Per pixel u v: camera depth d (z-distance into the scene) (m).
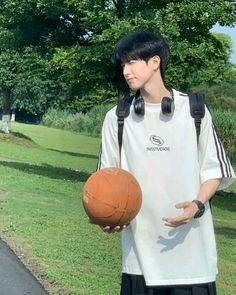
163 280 3.61
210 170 3.63
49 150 39.91
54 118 70.19
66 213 12.81
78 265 8.41
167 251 3.62
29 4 20.25
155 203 3.62
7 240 9.61
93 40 18.55
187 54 18.52
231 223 17.09
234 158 36.53
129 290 3.72
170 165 3.61
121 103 3.73
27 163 27.92
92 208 3.58
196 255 3.62
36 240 9.75
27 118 84.56
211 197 3.61
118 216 3.56
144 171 3.63
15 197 14.75
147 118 3.64
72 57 19.03
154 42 3.64
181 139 3.61
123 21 17.89
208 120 3.65
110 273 8.14
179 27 19.14
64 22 21.14
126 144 3.69
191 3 18.69
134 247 3.68
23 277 7.73
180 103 3.64
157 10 18.50
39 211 12.63
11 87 42.25
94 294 7.13
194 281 3.62
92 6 18.44
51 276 7.75
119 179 3.58
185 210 3.49
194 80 20.67
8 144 38.59
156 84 3.65
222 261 10.25
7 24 21.41
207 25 19.20
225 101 50.81
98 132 60.34
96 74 19.53
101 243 9.97
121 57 3.67
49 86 25.89
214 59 21.02
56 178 21.64
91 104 37.12
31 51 21.75
